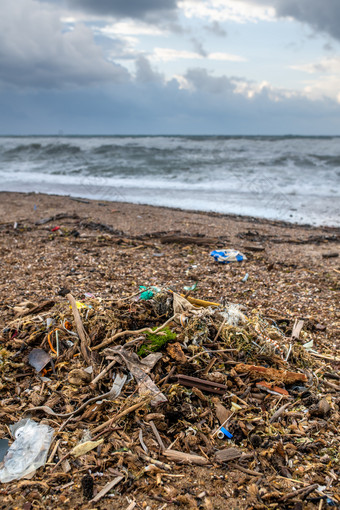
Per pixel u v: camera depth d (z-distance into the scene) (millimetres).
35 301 1485
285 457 835
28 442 835
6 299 1497
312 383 1049
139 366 998
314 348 1271
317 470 810
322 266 2174
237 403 960
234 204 4488
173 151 9219
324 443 867
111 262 2076
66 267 1952
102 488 757
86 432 864
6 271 1859
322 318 1498
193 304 1275
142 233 2924
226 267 2100
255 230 3164
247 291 1756
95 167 7480
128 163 7836
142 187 5605
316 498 752
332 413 953
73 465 799
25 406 929
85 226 2998
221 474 795
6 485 762
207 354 1064
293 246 2670
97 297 1518
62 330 1118
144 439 854
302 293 1744
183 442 860
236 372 1040
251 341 1129
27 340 1109
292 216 3955
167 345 1067
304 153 8156
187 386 976
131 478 779
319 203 4559
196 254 2338
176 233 2932
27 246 2357
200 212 3998
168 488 762
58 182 6031
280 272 2045
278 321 1437
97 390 958
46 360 1043
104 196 4918
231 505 737
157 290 1316
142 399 916
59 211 3645
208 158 8148
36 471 788
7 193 4773
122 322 1138
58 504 729
